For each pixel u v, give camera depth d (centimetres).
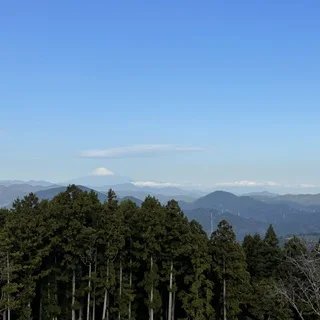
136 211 5609
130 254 5588
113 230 5122
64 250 5088
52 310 5044
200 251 5359
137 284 5519
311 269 3506
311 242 4394
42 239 4884
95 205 5197
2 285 4803
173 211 5384
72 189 5216
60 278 5084
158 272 5575
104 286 5194
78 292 5156
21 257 4725
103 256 5306
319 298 3394
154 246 5278
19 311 4825
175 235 5334
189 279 5378
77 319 5659
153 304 5338
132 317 5597
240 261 5597
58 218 4991
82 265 5534
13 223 4709
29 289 4731
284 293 4225
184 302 5366
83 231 4953
